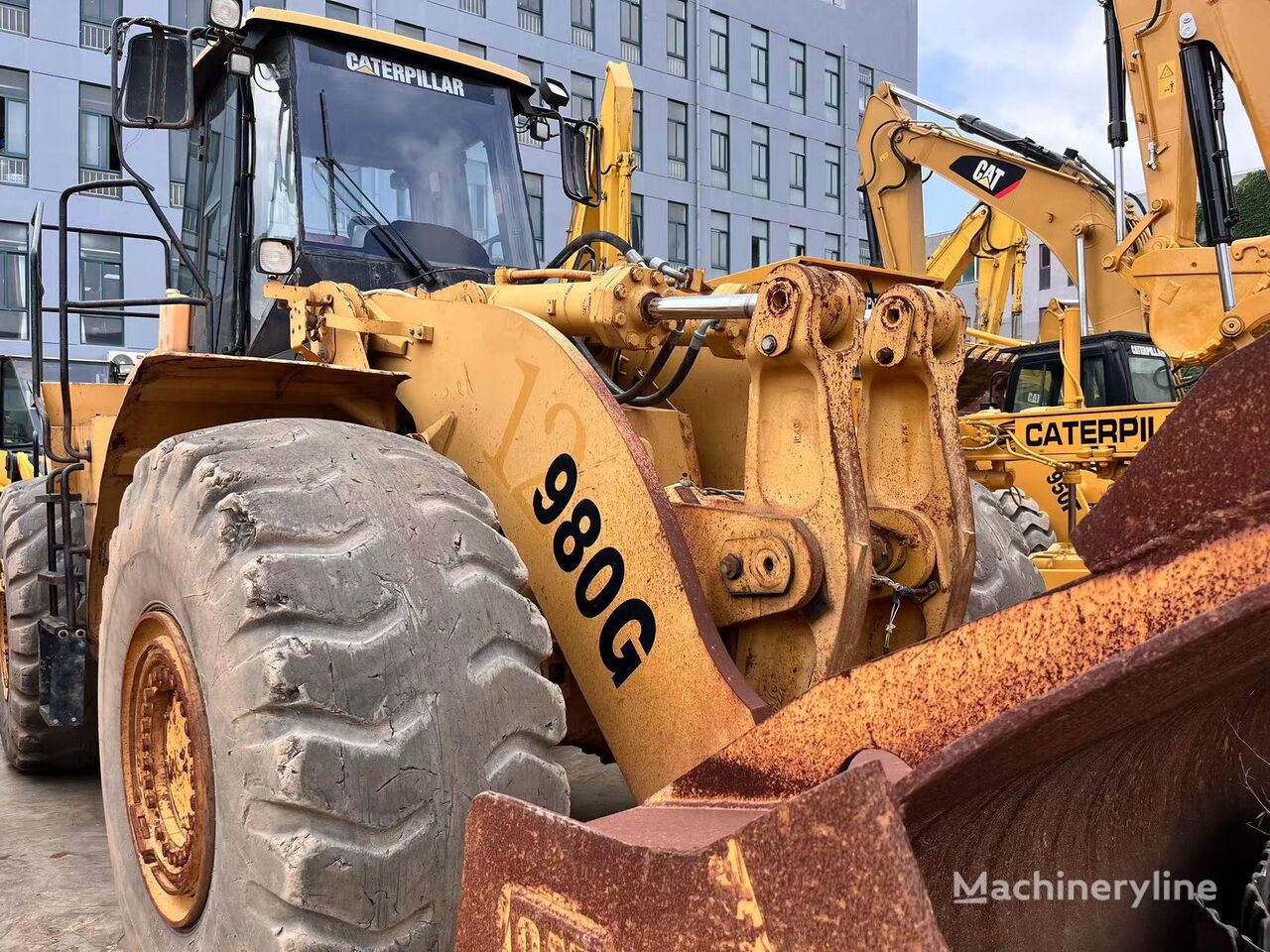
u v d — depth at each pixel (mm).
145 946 2289
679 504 2316
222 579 1979
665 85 28031
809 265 3020
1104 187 9078
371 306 3016
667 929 1229
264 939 1827
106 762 2568
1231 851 1753
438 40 24125
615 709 2229
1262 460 1041
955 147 9852
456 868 1905
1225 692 1523
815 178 31484
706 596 2234
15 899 3227
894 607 2283
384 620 1949
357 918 1814
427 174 3938
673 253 28266
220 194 3969
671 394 3068
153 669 2326
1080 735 1212
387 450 2250
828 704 1442
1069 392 8836
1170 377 9156
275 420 2312
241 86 3799
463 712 1958
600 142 4543
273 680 1829
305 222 3641
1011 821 1429
